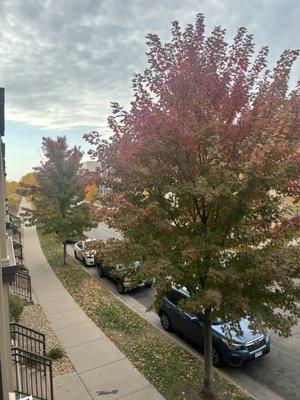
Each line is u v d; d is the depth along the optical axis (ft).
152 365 31.09
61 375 29.35
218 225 23.59
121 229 23.50
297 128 21.58
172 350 34.06
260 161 18.76
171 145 22.26
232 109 22.29
